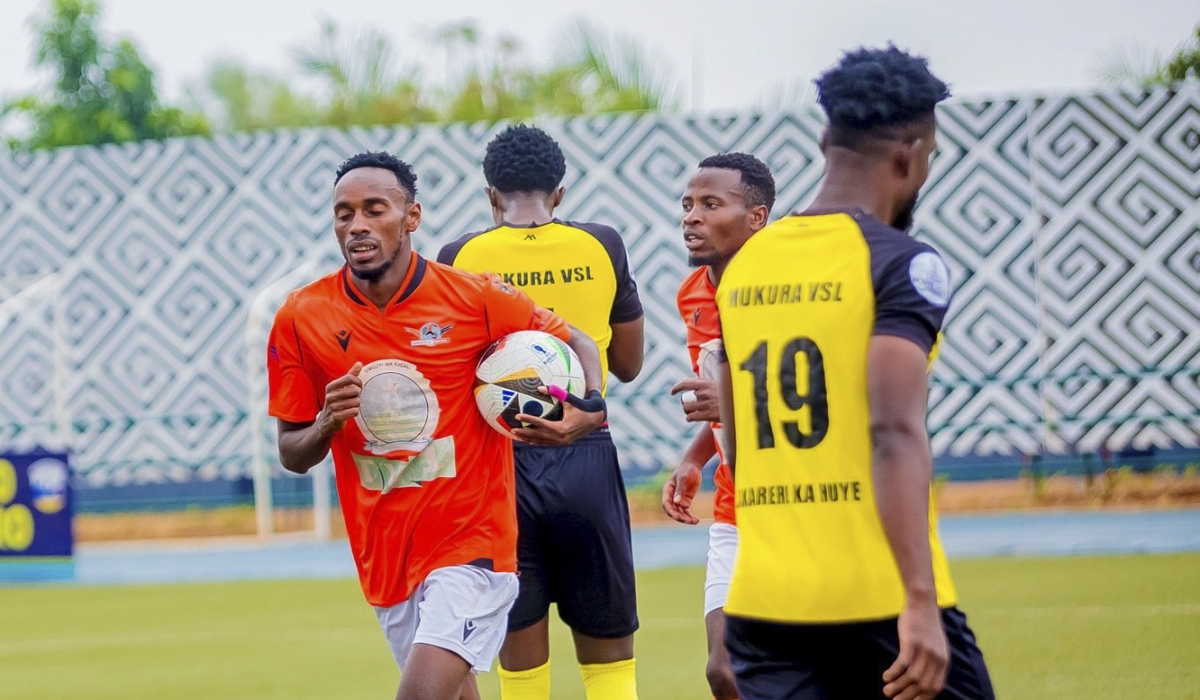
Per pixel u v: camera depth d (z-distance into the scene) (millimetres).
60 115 50562
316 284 9000
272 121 70875
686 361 32562
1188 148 30750
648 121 32781
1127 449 31109
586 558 10906
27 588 26547
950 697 6230
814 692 6301
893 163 6414
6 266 36688
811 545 6184
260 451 32719
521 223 11352
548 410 8867
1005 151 31344
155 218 35938
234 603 22875
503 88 48438
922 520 5801
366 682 14906
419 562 8820
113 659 17328
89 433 35969
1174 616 16188
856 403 6117
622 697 11070
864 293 6082
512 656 10961
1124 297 30984
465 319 8898
